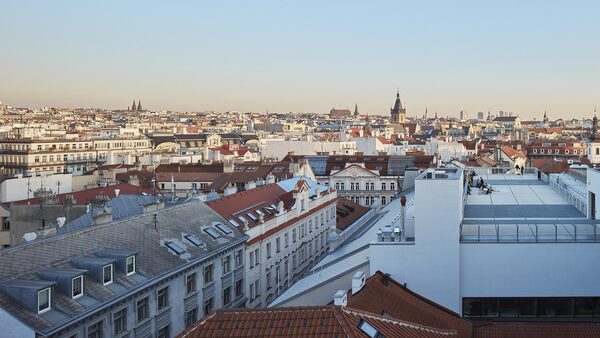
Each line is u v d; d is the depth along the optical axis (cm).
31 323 4294
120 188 11000
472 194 7369
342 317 3475
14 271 4719
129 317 5331
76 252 5378
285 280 9056
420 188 5006
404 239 5331
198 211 7506
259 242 8056
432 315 4478
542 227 5188
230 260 7256
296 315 3541
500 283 5028
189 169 15988
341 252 6594
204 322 3581
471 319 5069
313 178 15562
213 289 6800
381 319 3675
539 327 4297
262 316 3566
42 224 8031
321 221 10925
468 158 19438
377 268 5097
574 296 4962
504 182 8531
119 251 5556
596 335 4166
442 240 5006
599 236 5000
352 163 17338
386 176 16938
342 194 17138
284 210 9094
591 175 5703
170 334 5956
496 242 5012
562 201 6819
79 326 4709
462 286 5069
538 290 4994
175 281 6056
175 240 6519
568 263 4962
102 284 5109
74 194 10269
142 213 6706
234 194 9019
